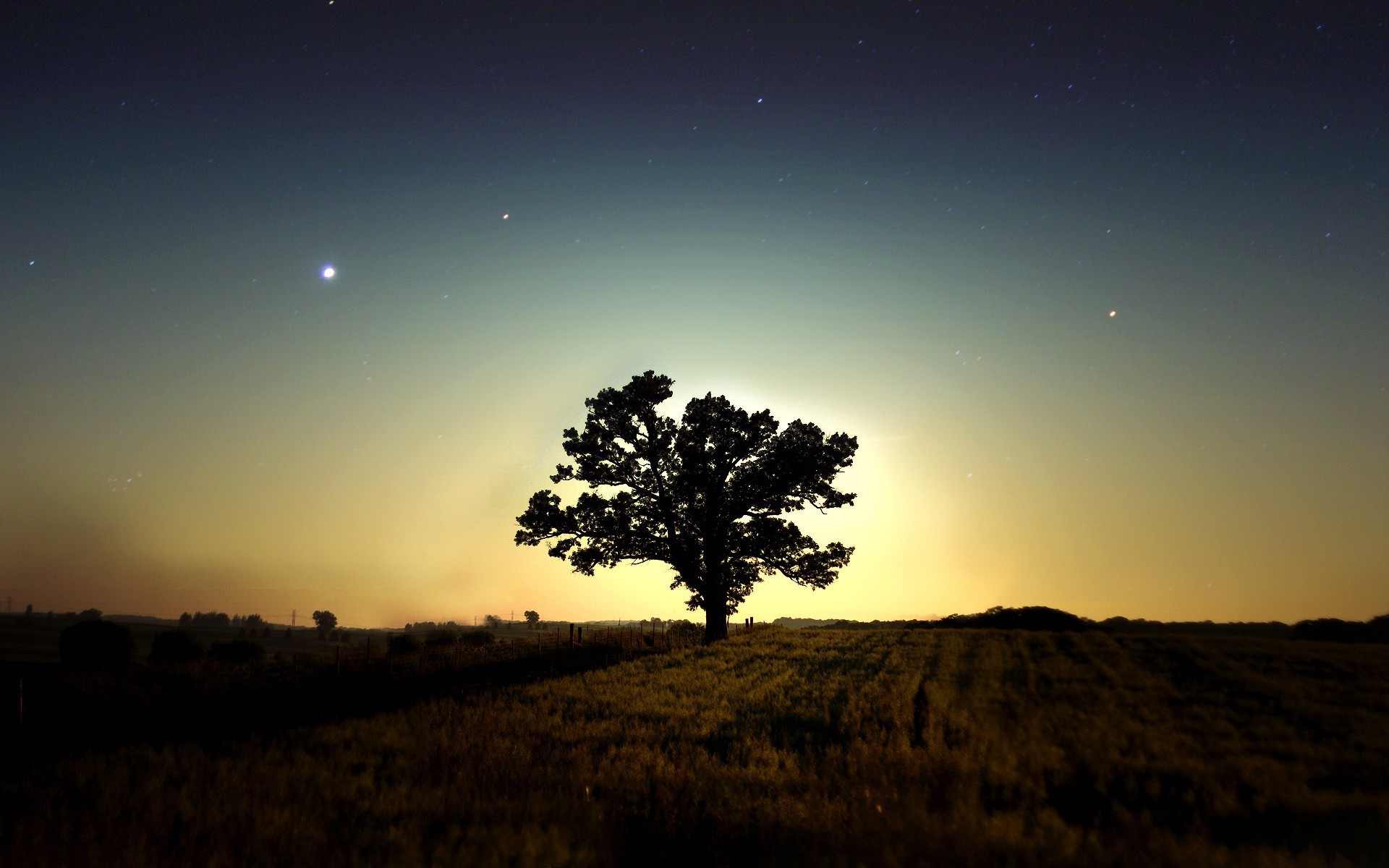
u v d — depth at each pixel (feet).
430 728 59.16
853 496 158.51
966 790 37.78
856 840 31.24
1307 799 39.40
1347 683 82.64
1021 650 123.44
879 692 77.71
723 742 56.70
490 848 32.37
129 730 63.77
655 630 195.52
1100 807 39.70
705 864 31.48
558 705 73.05
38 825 34.60
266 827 34.83
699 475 150.71
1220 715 64.85
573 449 159.84
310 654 126.41
